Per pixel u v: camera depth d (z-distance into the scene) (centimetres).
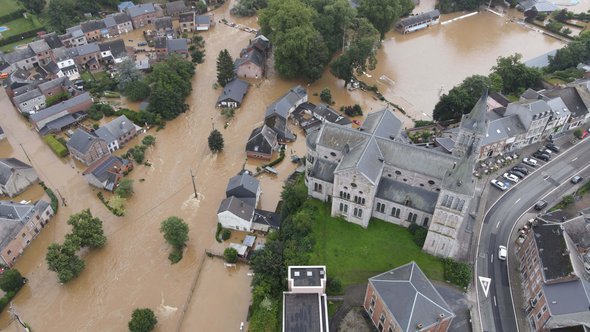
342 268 9988
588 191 11869
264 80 17988
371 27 16938
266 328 8975
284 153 13988
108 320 9788
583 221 9788
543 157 12962
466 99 14612
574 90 14162
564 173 12488
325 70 18638
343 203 10700
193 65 17925
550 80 16488
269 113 14962
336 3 18200
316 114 15138
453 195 8838
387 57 19638
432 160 10150
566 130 14088
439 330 8175
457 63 19150
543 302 8556
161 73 15762
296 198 11419
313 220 11019
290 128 15150
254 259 10112
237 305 9994
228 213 11150
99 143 13662
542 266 8919
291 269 9275
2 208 11275
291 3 17838
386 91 17288
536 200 11675
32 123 15550
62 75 17412
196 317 9775
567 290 8406
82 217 10994
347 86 17312
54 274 10769
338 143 11006
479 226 11000
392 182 10662
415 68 18800
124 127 14562
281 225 11294
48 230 11875
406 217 10662
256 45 18888
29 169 13050
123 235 11594
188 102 16662
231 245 11056
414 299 7962
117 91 17100
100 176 12794
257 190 12131
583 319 8081
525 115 12950
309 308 8806
